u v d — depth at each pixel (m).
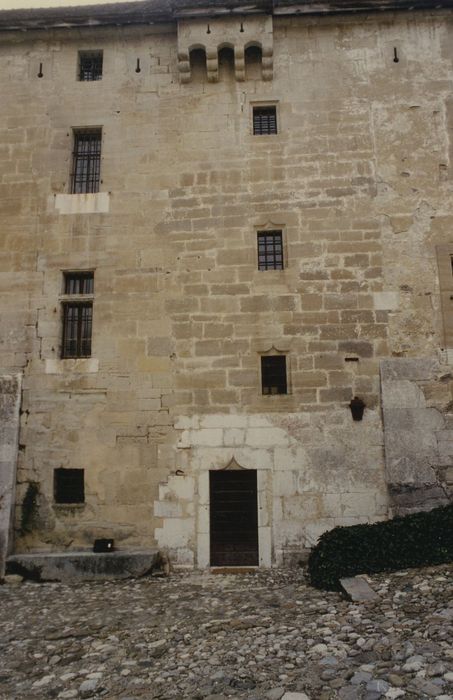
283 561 10.59
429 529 9.22
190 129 12.41
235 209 11.98
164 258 11.90
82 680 6.04
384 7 12.35
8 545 10.80
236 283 11.67
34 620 8.09
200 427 11.17
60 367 11.61
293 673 5.79
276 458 10.96
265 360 11.49
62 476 11.38
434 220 11.73
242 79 12.51
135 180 12.27
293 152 12.14
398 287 11.48
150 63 12.82
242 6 12.30
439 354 11.20
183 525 10.85
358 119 12.21
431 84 12.31
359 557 9.01
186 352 11.48
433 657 5.78
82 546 10.94
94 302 11.84
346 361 11.24
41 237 12.17
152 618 7.92
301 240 11.75
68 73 12.93
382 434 10.96
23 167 12.52
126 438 11.27
